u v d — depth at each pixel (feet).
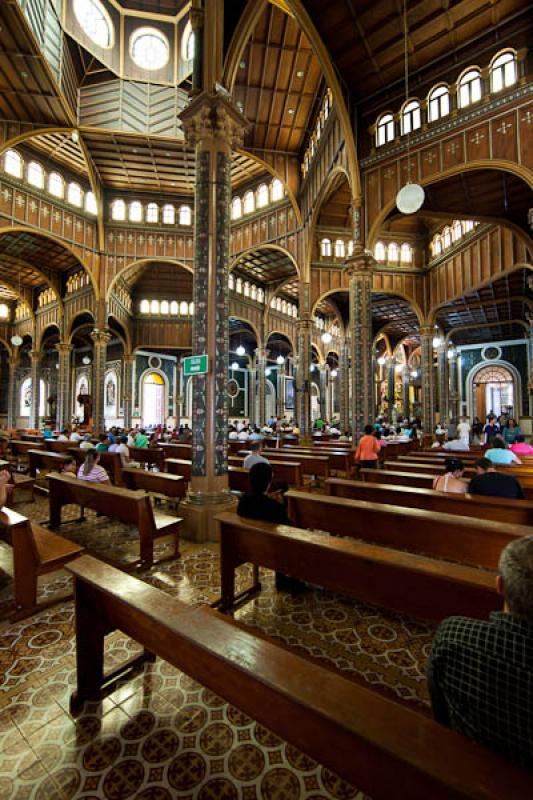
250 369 92.17
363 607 11.17
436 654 4.02
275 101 42.32
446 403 70.95
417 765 3.30
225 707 7.39
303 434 49.55
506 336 76.33
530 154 26.23
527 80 26.66
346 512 12.98
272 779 5.92
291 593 11.99
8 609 10.73
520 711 3.31
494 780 3.13
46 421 74.69
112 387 87.56
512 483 14.16
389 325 76.79
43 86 40.32
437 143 30.45
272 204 54.54
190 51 48.21
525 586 3.59
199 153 19.03
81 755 6.35
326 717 3.86
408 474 19.04
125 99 47.65
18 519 10.80
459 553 10.79
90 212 57.93
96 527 18.24
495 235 44.55
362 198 34.17
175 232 60.95
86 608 7.49
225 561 10.98
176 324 80.43
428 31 29.07
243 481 20.85
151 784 5.85
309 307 50.26
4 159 48.49
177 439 49.16
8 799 5.63
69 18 41.39
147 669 8.45
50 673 8.44
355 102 34.88
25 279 76.59
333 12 28.63
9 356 97.96
